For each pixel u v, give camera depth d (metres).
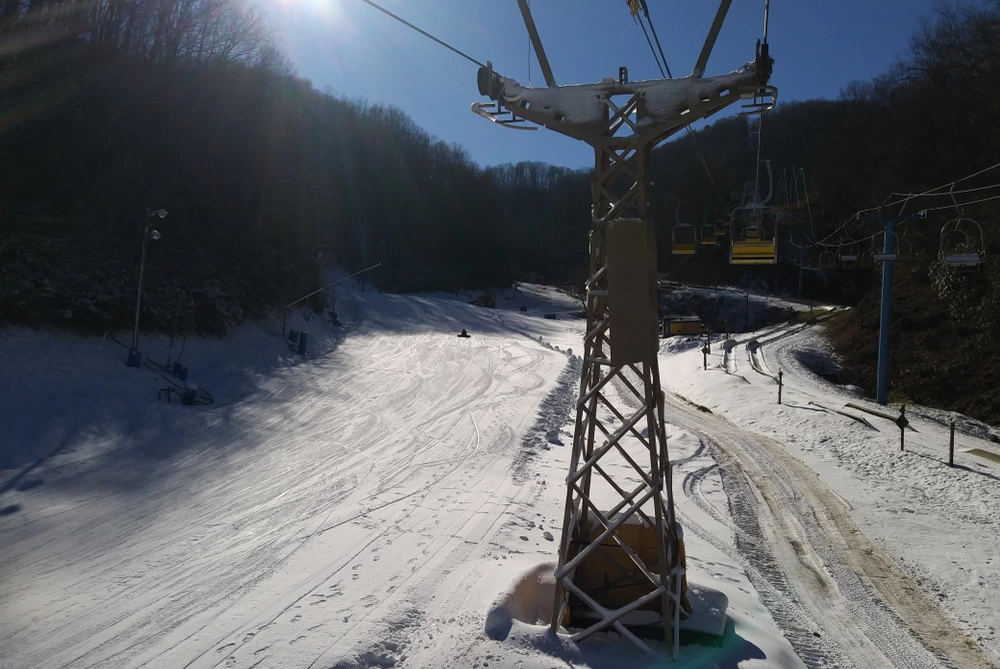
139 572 9.66
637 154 7.24
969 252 20.45
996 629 9.75
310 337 43.78
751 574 11.33
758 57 6.71
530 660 6.91
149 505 13.09
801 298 79.31
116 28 34.75
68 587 9.11
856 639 9.20
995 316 36.38
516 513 12.81
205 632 7.68
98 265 28.38
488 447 19.05
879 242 46.75
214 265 36.97
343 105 114.62
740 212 15.36
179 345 29.84
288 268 47.66
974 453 20.06
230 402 24.20
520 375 34.34
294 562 10.00
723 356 41.53
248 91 45.31
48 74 28.42
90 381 22.14
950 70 50.75
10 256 24.81
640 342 7.11
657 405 7.89
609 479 8.08
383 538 11.12
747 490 16.78
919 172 52.28
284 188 50.56
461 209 127.06
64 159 28.69
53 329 24.45
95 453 16.88
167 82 36.91
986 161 44.16
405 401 26.23
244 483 14.77
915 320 42.81
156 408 21.52
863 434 22.31
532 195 179.38
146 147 33.75
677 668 7.00
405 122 134.12
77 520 12.09
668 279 90.31
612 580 8.02
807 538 13.46
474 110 7.93
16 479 14.44
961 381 34.81
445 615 8.11
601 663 6.99
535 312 97.50
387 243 114.31
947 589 11.16
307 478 15.26
